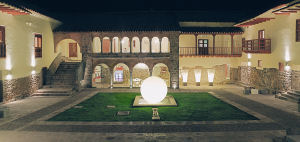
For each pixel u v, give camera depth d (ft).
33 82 67.36
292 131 35.65
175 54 79.56
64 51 90.27
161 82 54.34
